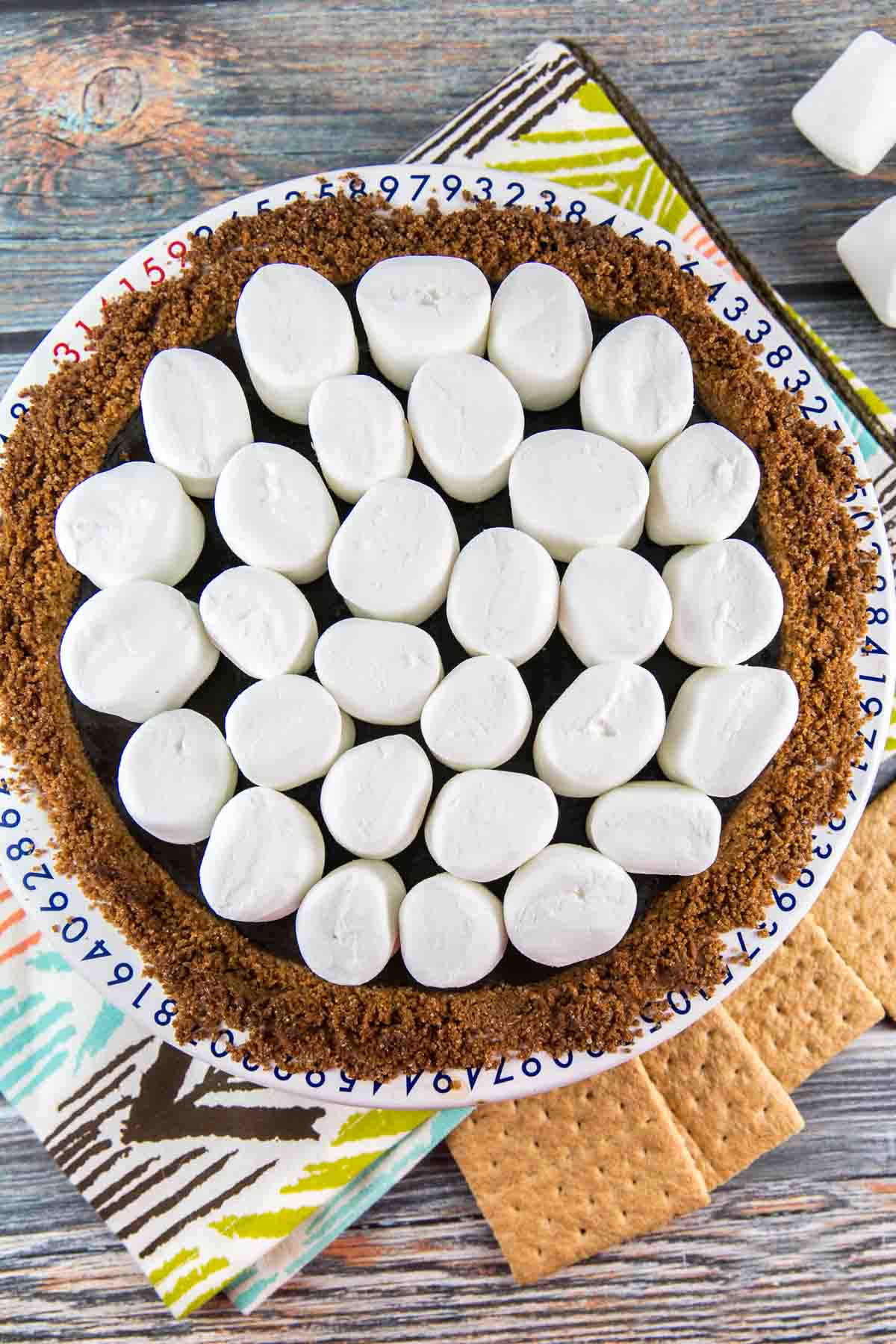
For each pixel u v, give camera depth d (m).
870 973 0.49
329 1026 0.41
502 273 0.43
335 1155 0.47
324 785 0.40
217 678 0.42
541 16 0.51
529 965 0.42
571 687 0.40
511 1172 0.48
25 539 0.42
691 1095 0.48
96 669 0.40
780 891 0.42
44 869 0.42
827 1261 0.49
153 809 0.40
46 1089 0.47
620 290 0.43
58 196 0.50
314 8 0.51
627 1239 0.48
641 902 0.42
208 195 0.51
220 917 0.41
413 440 0.42
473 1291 0.49
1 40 0.51
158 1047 0.48
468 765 0.40
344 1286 0.49
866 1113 0.49
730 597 0.40
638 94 0.51
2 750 0.42
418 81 0.51
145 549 0.40
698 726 0.40
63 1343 0.48
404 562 0.40
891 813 0.49
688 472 0.41
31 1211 0.49
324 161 0.51
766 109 0.51
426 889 0.40
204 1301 0.46
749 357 0.43
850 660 0.42
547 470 0.40
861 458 0.45
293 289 0.41
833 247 0.51
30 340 0.50
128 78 0.51
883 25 0.51
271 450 0.41
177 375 0.41
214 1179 0.47
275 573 0.41
